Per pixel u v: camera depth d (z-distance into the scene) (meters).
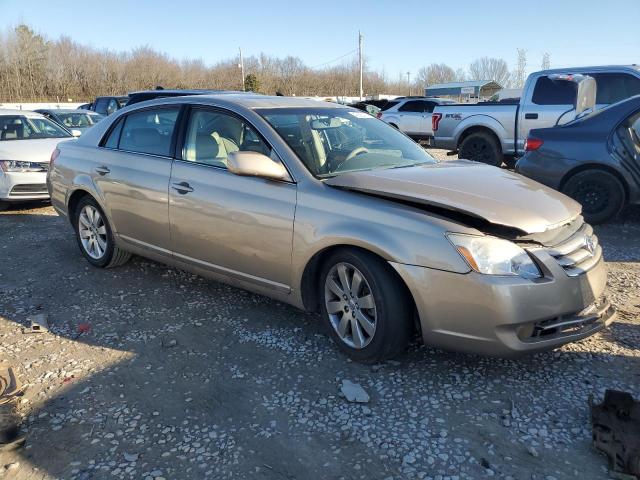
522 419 2.91
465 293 3.00
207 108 4.34
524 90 10.12
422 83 78.00
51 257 5.80
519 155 10.34
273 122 4.00
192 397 3.19
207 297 4.62
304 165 3.72
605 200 6.68
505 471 2.55
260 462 2.65
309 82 68.62
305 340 3.82
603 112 6.68
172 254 4.49
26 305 4.55
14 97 57.56
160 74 65.00
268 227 3.71
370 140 4.36
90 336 3.97
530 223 3.10
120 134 5.01
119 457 2.71
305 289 3.70
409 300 3.27
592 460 2.60
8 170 7.99
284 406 3.08
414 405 3.05
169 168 4.39
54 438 2.86
